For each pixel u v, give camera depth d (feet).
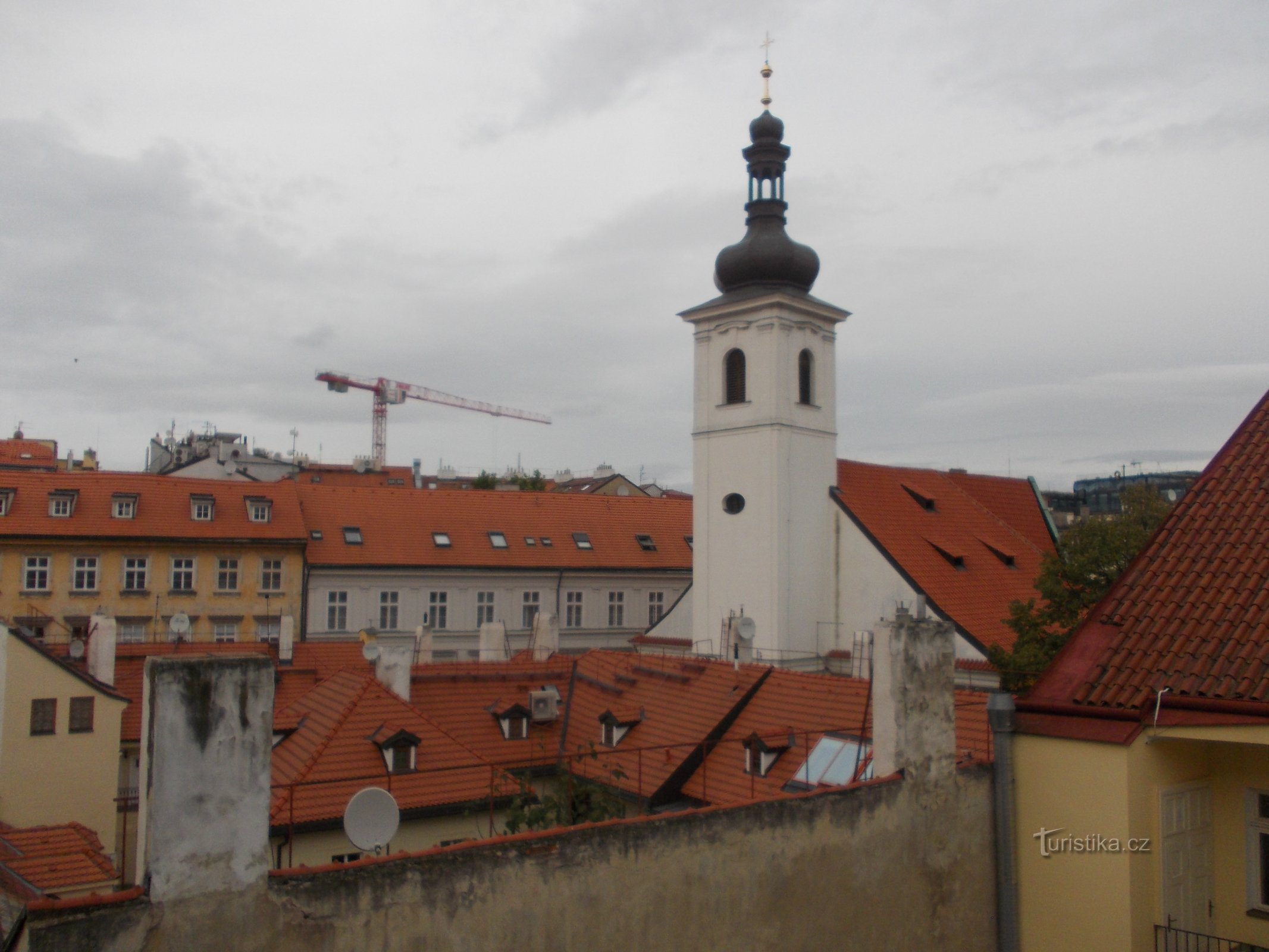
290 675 130.52
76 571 181.98
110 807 103.30
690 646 167.84
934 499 175.83
